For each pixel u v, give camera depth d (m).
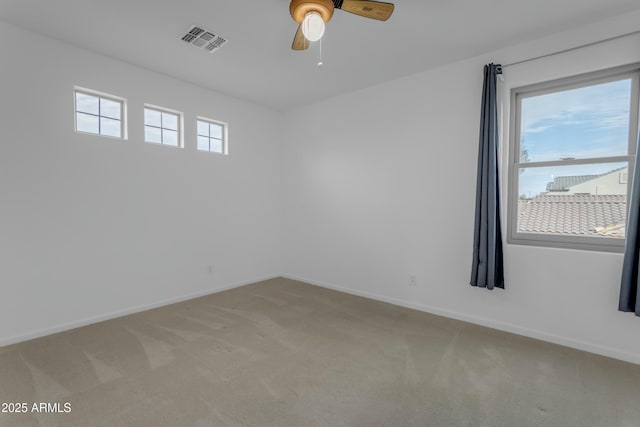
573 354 2.51
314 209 4.57
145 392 2.00
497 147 2.88
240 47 2.92
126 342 2.69
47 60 2.80
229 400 1.93
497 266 2.90
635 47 2.36
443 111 3.29
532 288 2.80
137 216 3.42
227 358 2.43
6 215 2.63
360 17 2.41
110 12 2.40
